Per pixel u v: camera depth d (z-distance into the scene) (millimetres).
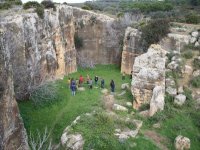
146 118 26641
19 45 28859
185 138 23562
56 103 30109
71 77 39781
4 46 17484
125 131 23578
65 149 21375
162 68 29359
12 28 28312
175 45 40781
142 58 30500
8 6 37812
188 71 34719
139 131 24219
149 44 41500
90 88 34969
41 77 32938
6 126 17000
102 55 47938
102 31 47438
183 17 53906
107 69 45312
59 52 38125
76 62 44875
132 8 68188
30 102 29625
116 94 33500
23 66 29344
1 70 16781
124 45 43219
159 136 24422
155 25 42219
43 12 34938
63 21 40125
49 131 25859
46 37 34750
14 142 17891
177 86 31922
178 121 26625
